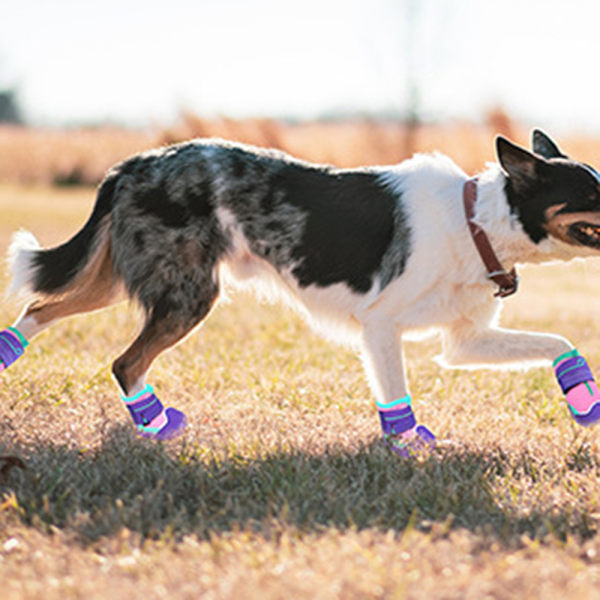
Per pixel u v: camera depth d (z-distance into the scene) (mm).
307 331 10227
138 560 3977
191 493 4953
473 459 5617
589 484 5180
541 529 4488
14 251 6320
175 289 5969
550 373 8344
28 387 6898
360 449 5684
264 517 4551
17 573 3869
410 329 5812
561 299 13555
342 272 5855
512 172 5457
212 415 6559
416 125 31406
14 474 5020
